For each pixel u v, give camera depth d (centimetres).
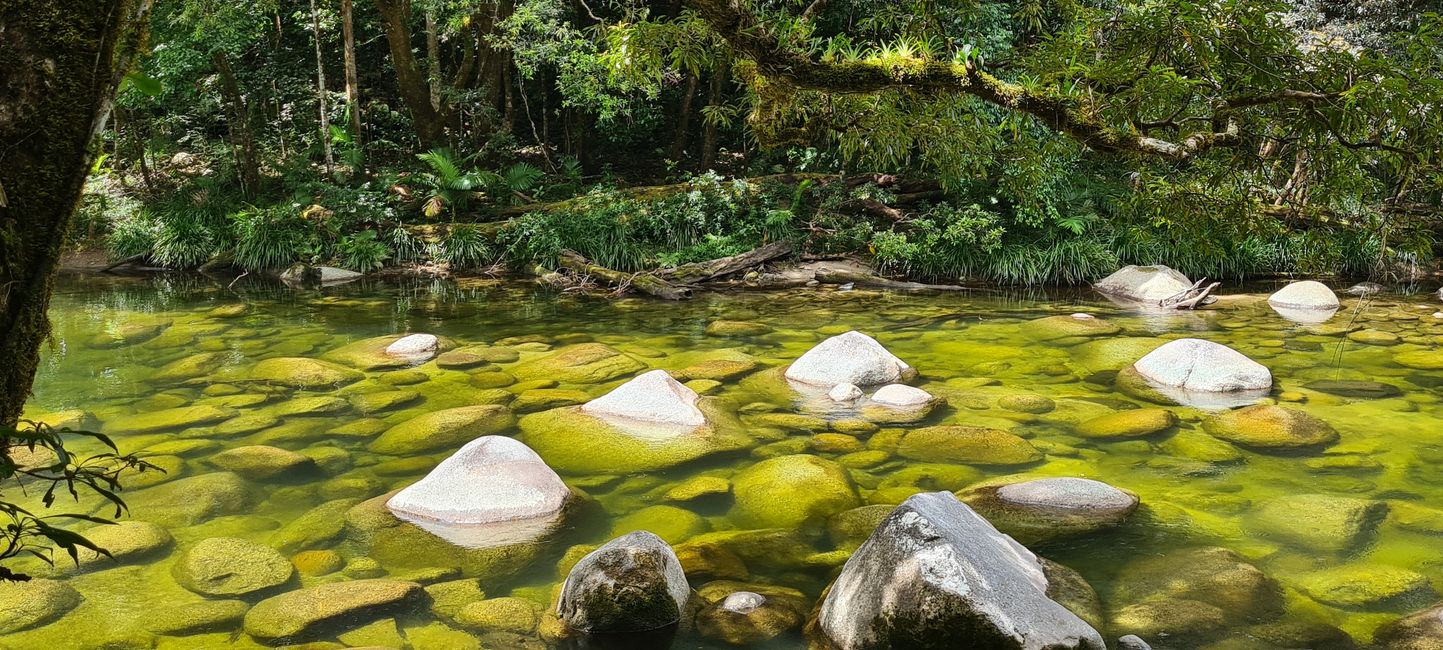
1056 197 1414
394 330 930
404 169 1780
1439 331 917
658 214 1471
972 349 831
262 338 880
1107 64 269
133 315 1022
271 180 1733
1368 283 1220
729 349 816
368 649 299
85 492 441
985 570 293
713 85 1766
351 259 1429
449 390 657
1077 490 434
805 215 1509
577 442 526
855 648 292
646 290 1233
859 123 316
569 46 1406
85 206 1537
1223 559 367
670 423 555
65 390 658
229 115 1855
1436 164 240
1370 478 477
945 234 1370
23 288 121
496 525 408
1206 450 524
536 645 307
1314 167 262
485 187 1655
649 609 316
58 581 346
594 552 334
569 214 1462
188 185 1689
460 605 335
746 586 348
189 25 1423
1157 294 1174
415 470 485
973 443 529
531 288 1289
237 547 373
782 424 575
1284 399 641
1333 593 344
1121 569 364
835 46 270
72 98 121
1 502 112
